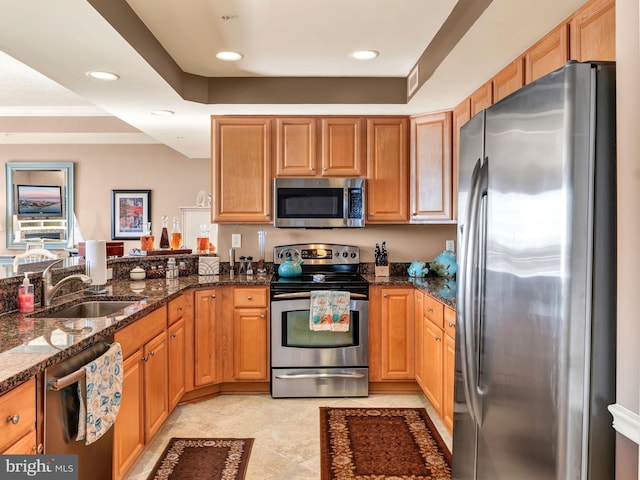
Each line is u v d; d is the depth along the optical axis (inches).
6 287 87.7
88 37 84.7
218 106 135.6
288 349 137.4
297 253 159.6
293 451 103.9
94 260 118.3
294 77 134.6
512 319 56.1
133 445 89.8
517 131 55.4
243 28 101.2
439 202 142.9
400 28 101.8
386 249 163.0
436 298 114.7
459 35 87.4
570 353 46.8
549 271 49.1
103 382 70.7
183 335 126.7
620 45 46.7
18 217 249.8
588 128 46.8
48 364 57.5
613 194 47.2
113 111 140.1
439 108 140.3
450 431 104.7
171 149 252.7
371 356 140.6
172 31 102.0
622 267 46.3
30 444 55.2
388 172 149.3
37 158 251.4
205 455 101.8
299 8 92.6
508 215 57.3
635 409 44.6
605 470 47.4
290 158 147.9
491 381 61.5
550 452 49.1
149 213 252.4
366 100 135.3
